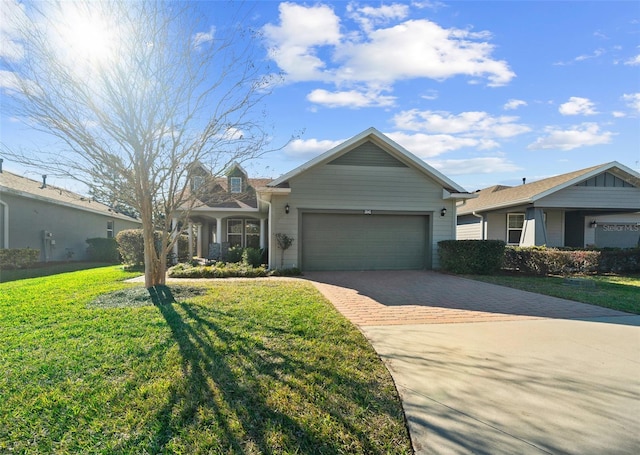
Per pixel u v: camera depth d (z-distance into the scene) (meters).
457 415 2.64
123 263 15.58
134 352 3.70
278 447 2.25
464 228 20.31
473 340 4.34
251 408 2.66
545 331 4.73
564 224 15.79
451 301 6.66
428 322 5.14
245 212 16.14
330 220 11.91
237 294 6.98
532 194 14.38
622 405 2.80
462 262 11.01
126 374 3.20
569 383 3.18
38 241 15.54
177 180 7.54
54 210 16.66
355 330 4.57
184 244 19.45
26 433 2.39
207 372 3.23
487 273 10.96
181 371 3.25
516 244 16.27
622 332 4.69
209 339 4.11
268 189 10.83
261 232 17.00
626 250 11.70
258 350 3.77
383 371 3.35
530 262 11.22
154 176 7.15
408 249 12.27
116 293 6.97
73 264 15.84
